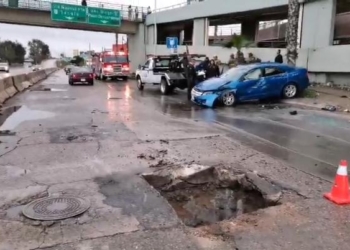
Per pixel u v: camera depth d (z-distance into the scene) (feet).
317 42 70.18
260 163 20.53
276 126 32.09
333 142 25.99
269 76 47.88
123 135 27.89
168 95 62.69
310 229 12.61
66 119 35.78
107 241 11.66
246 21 125.29
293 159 21.49
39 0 124.36
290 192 16.14
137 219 13.26
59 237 11.89
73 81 93.66
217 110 42.37
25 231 12.28
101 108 44.60
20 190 16.03
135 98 57.52
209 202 16.87
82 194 15.61
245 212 15.58
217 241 11.80
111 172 18.70
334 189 15.26
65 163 20.24
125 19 143.23
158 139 26.50
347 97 49.26
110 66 118.32
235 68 50.34
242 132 29.40
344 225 12.90
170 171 19.08
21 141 25.79
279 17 109.91
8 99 55.21
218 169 19.47
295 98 49.49
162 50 135.64
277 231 12.50
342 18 69.72
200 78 56.13
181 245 11.48
